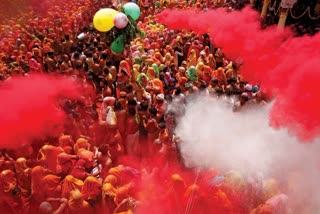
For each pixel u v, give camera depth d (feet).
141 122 23.75
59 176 19.51
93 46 36.11
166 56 34.94
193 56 34.50
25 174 19.40
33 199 18.95
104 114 24.93
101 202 18.21
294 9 39.47
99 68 31.99
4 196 18.76
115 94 29.96
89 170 20.47
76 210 17.69
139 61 33.68
